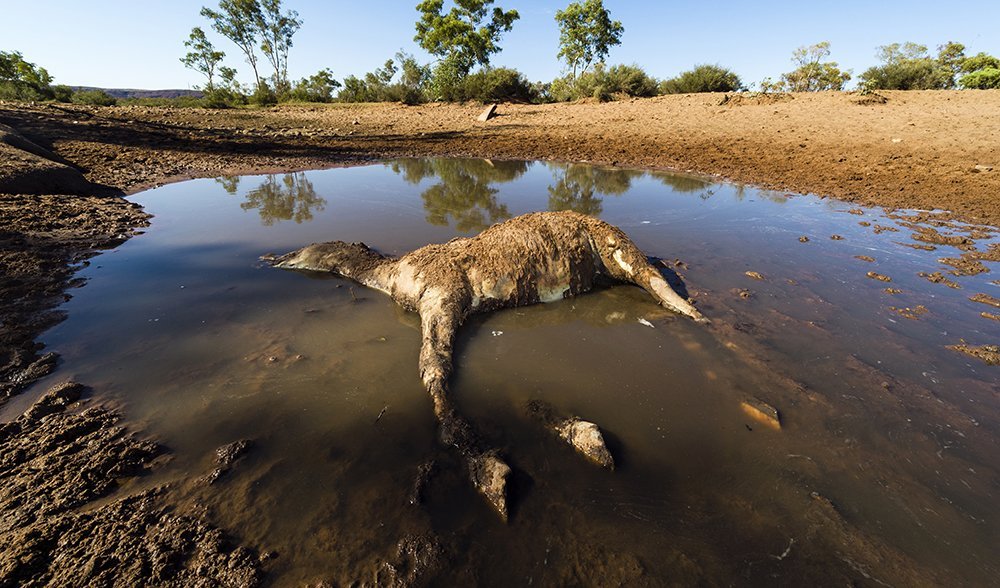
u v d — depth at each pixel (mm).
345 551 3014
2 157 11562
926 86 26328
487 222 10109
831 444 3988
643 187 13461
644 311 6367
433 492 3492
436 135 23609
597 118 26281
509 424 4242
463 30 41469
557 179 14609
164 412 4309
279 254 8281
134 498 3373
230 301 6527
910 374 4910
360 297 6750
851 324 5902
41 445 3822
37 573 2820
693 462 3822
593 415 4367
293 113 33500
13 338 5336
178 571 2865
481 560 2971
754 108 24312
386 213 10828
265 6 50125
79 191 11953
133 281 7090
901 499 3457
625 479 3637
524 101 37375
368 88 43125
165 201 11797
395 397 4602
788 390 4668
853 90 26922
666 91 35531
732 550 3074
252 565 2906
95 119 22953
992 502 3436
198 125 25375
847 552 3070
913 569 2967
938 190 12039
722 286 7043
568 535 3156
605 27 42969
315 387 4719
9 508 3254
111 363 5020
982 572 2949
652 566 2951
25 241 8297
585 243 6984
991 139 15297
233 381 4773
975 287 6887
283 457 3812
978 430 4133
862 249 8477
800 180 13703
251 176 14859
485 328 5938
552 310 6418
